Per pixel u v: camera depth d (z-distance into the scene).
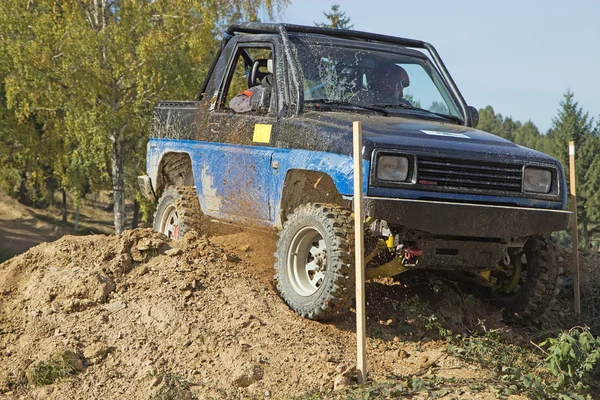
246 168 6.48
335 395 4.68
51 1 26.31
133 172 37.69
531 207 5.68
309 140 5.69
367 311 6.02
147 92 26.44
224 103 7.30
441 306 6.10
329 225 5.34
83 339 5.35
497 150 5.61
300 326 5.52
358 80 6.59
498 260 5.69
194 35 25.28
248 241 7.14
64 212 52.41
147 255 6.35
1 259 36.47
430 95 6.90
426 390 4.70
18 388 4.96
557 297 7.05
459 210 5.26
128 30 25.92
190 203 7.61
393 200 5.10
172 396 4.70
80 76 24.95
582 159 56.25
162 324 5.46
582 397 4.82
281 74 6.41
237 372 4.91
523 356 5.67
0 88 29.91
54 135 29.42
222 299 5.78
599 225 51.38
